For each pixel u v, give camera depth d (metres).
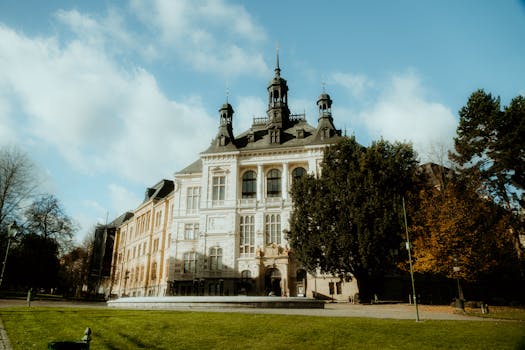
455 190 36.12
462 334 17.83
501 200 38.38
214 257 51.84
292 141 56.38
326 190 41.31
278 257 48.28
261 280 48.12
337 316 22.81
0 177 47.25
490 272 37.94
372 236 36.44
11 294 50.09
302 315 22.75
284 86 62.59
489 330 18.67
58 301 44.84
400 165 40.16
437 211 35.34
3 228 47.69
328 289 46.50
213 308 28.36
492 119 37.56
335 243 38.03
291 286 47.84
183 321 20.25
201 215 53.56
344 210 38.94
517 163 36.16
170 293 53.41
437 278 45.81
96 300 60.91
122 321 20.38
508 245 36.72
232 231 51.72
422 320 21.61
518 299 39.91
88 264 85.38
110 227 89.56
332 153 42.78
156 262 62.72
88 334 10.29
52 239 55.69
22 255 51.59
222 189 54.69
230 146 56.47
